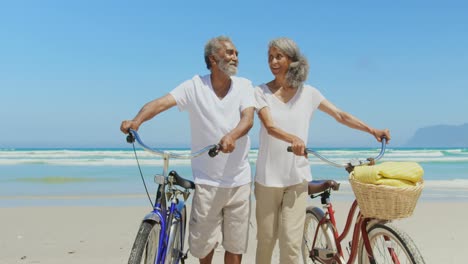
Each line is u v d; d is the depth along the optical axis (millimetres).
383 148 3459
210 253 3686
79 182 15125
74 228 7320
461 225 7730
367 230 3203
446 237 6828
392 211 2771
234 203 3531
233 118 3439
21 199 11070
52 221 7871
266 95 3635
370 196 2809
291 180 3645
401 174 2789
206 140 3469
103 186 13977
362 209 2930
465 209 9367
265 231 3762
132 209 9125
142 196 11672
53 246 6137
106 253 5789
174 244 3217
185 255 3510
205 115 3428
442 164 26641
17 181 15461
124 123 2955
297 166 3645
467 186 14383
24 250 5910
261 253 3828
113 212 8781
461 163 27406
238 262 3658
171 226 3074
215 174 3484
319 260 3861
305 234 4281
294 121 3637
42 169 21125
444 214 8797
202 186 3498
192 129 3531
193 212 3561
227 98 3432
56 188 13461
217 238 3582
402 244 2826
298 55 3564
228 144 2865
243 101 3426
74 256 5629
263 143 3701
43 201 10734
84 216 8344
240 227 3561
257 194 3770
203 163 3510
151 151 2793
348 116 3744
